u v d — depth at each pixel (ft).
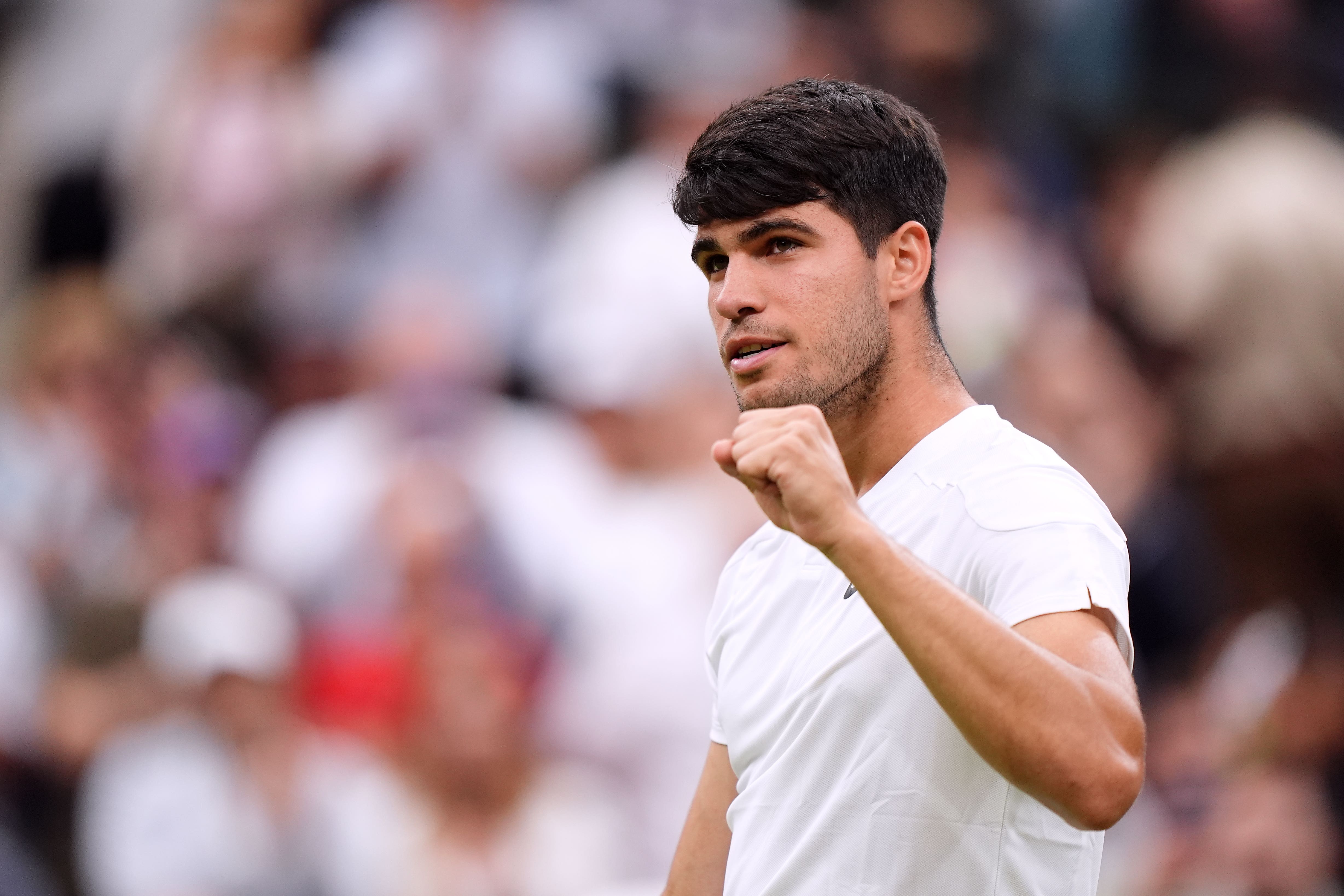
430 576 72.28
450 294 87.25
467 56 91.61
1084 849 24.66
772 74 94.12
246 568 79.20
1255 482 65.05
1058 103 95.66
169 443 84.43
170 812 66.69
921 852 23.57
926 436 25.71
